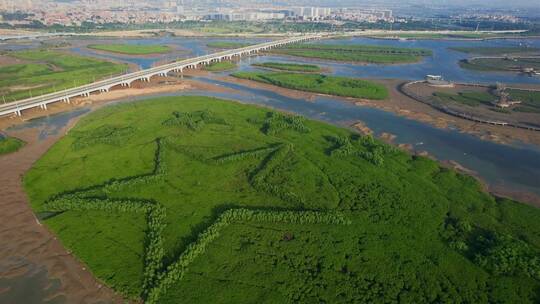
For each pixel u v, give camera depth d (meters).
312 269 86.38
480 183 127.75
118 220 101.88
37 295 78.94
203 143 151.00
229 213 103.06
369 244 94.62
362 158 140.75
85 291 79.88
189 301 77.25
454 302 78.12
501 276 85.00
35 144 151.00
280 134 162.50
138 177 121.69
